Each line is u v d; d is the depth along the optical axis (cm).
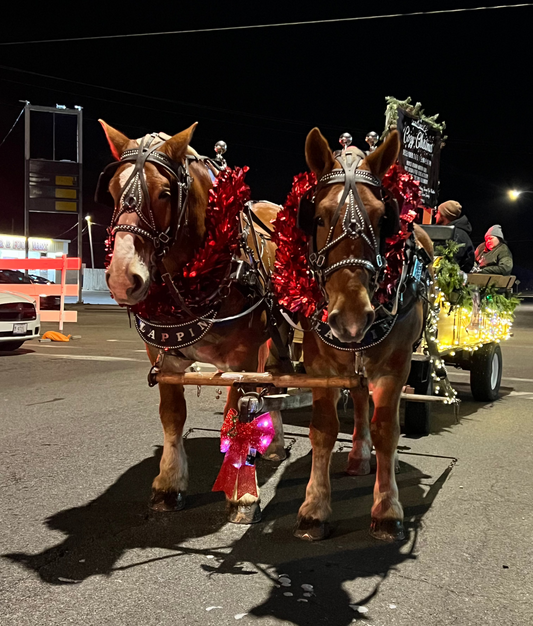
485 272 898
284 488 497
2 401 780
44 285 1478
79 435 629
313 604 320
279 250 395
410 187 398
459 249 760
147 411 734
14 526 412
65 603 318
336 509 455
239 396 434
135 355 1183
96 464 540
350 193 334
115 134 371
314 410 411
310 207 358
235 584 340
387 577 350
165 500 443
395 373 407
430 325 595
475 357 807
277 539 400
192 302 387
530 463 563
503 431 676
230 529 414
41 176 2933
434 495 481
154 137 371
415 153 753
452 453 593
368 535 408
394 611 314
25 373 978
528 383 993
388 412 408
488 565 366
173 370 438
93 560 366
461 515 442
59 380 921
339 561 370
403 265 389
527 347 1532
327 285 337
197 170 405
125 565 361
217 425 693
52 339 1416
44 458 555
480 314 779
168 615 308
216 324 400
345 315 320
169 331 400
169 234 357
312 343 407
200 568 358
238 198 402
